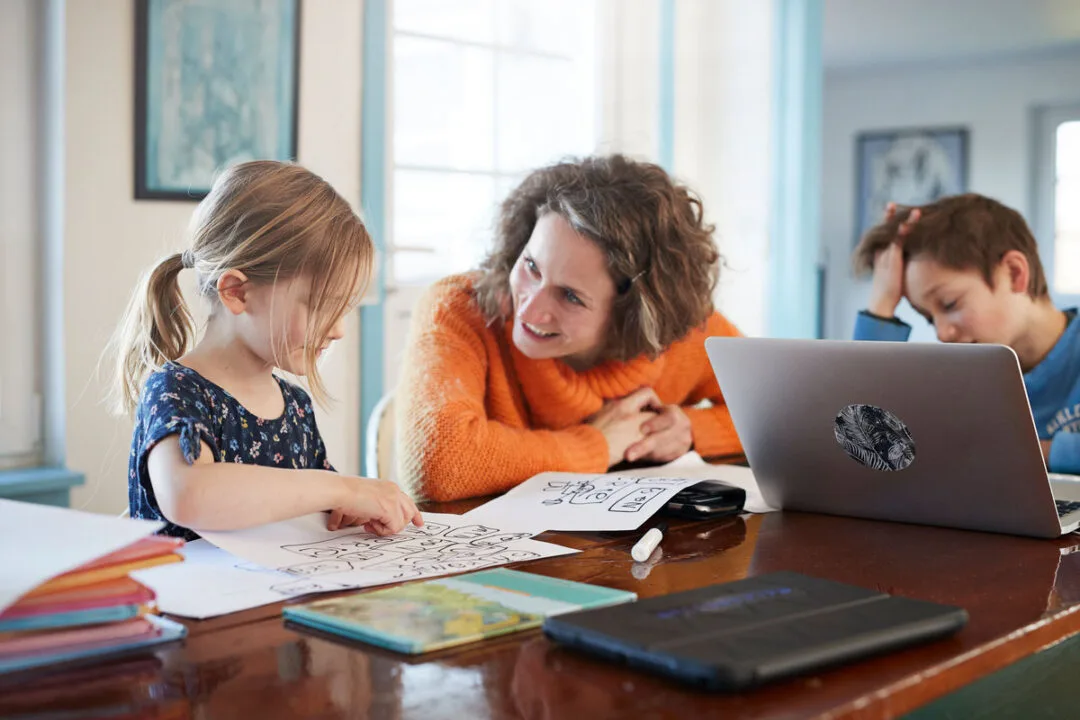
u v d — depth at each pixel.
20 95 2.26
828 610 0.70
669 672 0.61
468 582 0.81
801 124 3.54
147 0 2.31
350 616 0.72
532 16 3.28
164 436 0.96
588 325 1.45
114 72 2.29
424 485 1.32
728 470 1.47
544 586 0.80
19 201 2.28
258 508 0.92
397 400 1.47
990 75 7.11
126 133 2.32
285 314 1.08
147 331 1.16
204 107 2.42
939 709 0.71
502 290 1.54
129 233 2.34
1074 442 1.64
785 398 1.11
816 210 3.64
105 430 2.32
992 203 1.85
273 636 0.70
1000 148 7.12
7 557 0.62
